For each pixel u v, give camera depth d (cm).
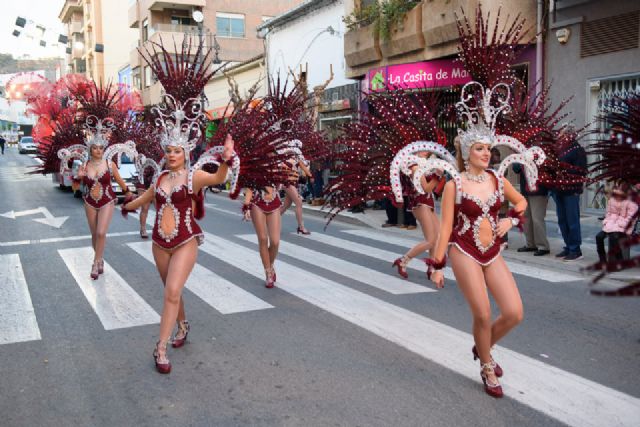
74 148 854
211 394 434
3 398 432
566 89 1301
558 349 513
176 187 487
